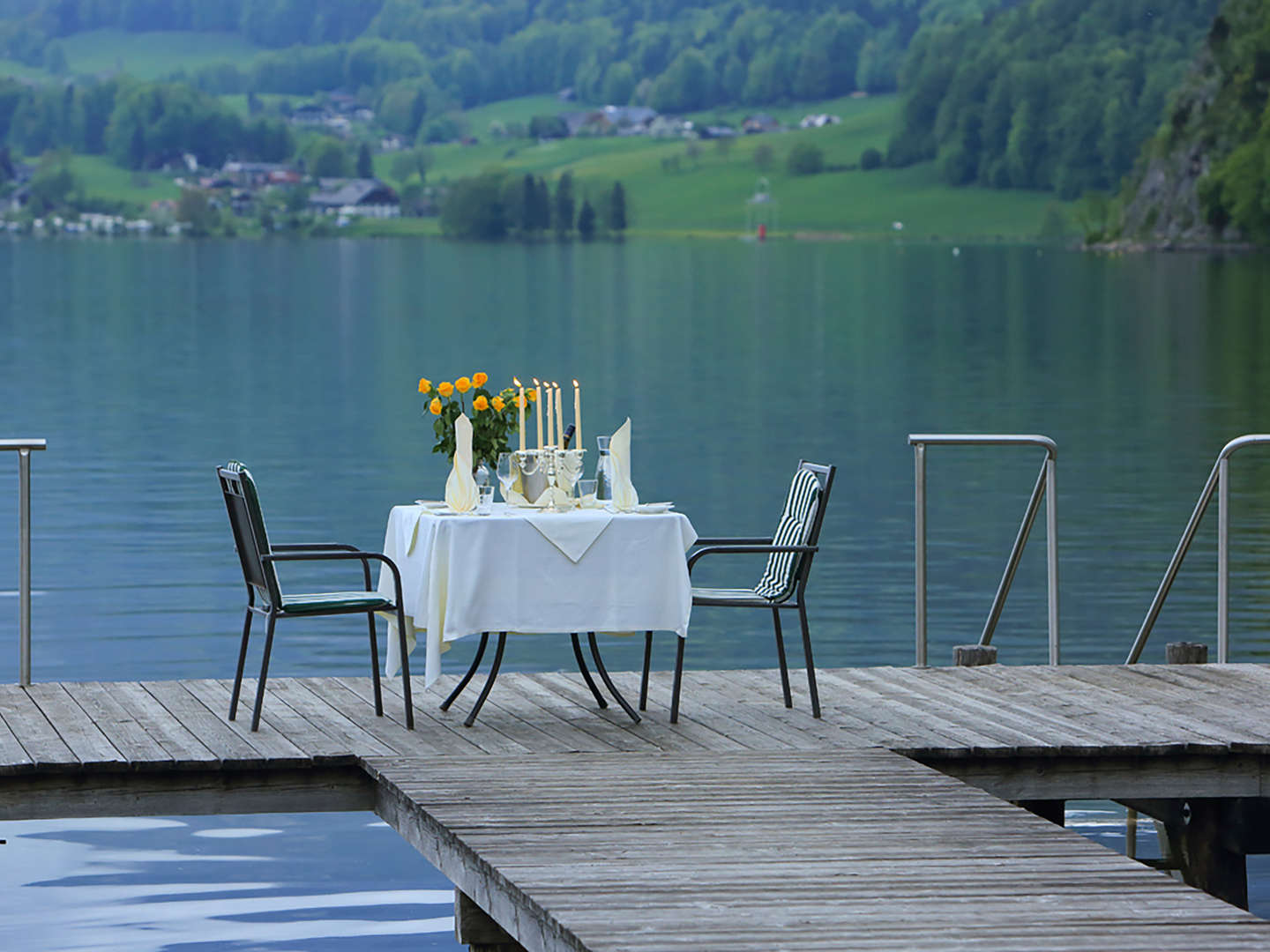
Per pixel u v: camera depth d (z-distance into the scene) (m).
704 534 17.77
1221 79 98.62
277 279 87.25
